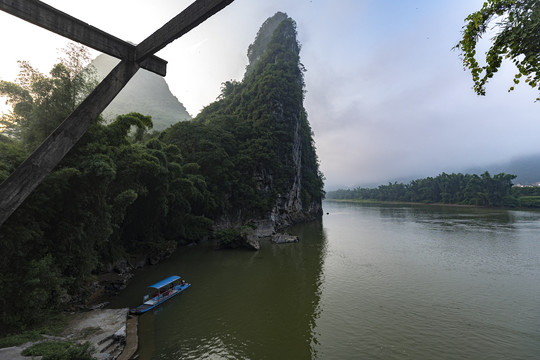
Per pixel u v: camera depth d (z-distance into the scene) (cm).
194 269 3061
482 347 1595
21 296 1373
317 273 2959
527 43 437
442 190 15075
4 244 1318
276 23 14138
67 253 1786
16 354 1055
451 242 4572
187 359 1462
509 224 6594
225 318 1922
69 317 1647
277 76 7894
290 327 1811
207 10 504
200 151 5519
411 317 1958
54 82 1700
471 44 501
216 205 5103
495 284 2620
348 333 1744
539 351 1554
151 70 646
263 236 5544
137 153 2909
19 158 1463
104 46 568
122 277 2555
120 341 1449
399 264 3319
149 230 3597
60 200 1727
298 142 8169
